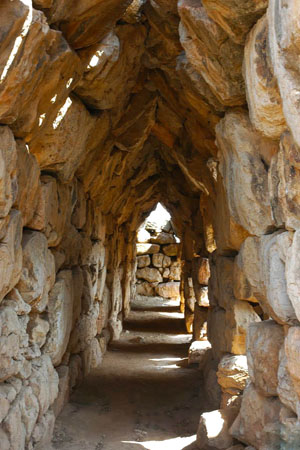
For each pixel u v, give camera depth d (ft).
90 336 19.21
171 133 20.31
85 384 17.34
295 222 6.37
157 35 14.10
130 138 19.21
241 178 8.74
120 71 13.26
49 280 11.57
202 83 10.90
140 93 17.89
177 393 16.51
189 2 8.39
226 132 9.27
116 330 28.04
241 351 12.37
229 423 10.29
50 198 11.34
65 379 14.35
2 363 8.39
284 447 7.38
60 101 10.30
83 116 12.26
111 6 9.80
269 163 8.38
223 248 13.12
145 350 25.04
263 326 8.41
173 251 52.85
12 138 8.05
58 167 11.93
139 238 52.54
